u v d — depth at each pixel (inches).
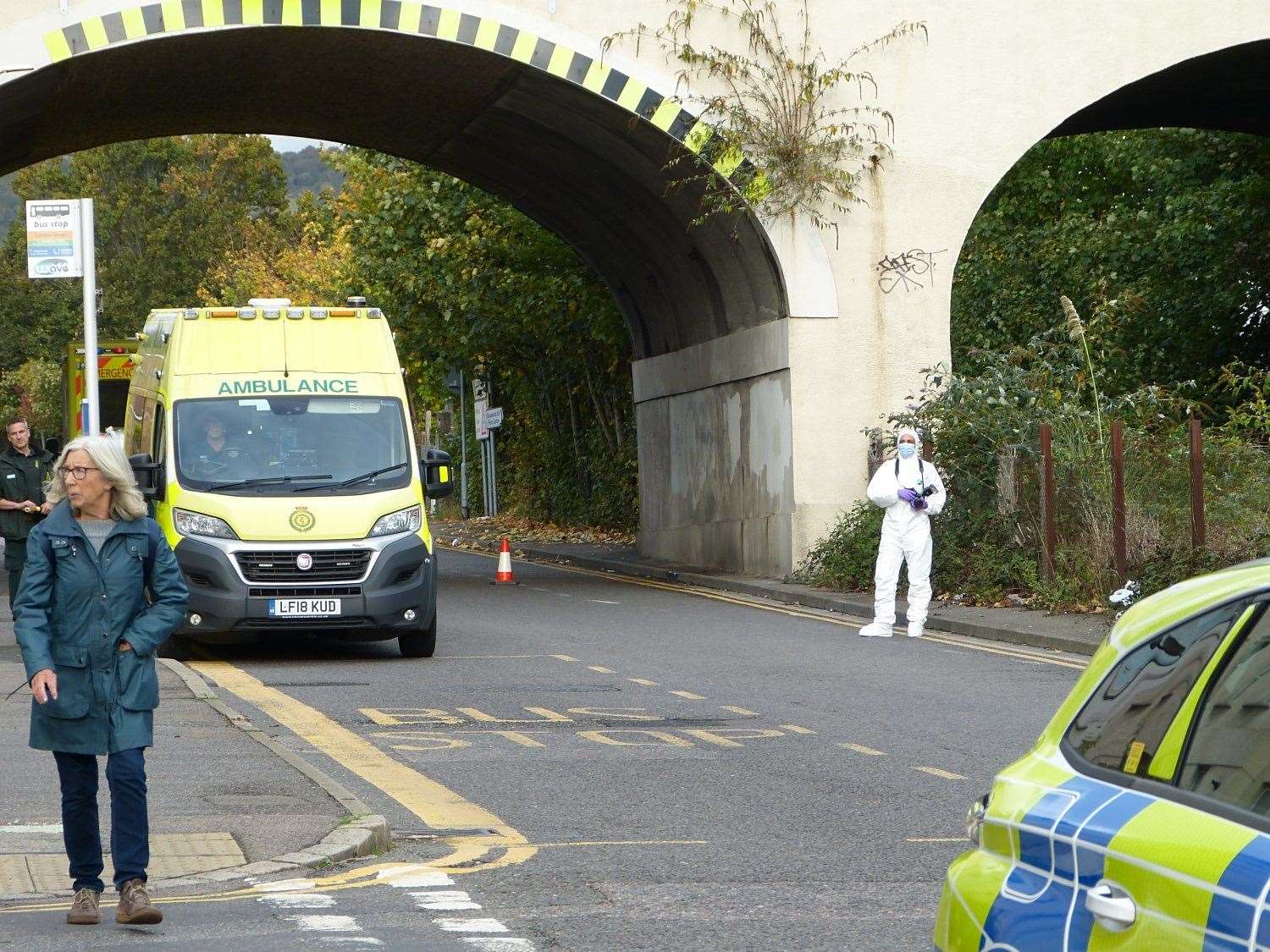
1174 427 1358.3
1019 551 1304.1
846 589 1445.6
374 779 631.8
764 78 1509.6
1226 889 189.8
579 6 1477.6
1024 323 2332.7
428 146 1863.9
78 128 1727.4
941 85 1539.1
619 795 597.6
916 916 422.9
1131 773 217.9
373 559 991.6
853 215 1529.3
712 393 1736.0
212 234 6574.8
